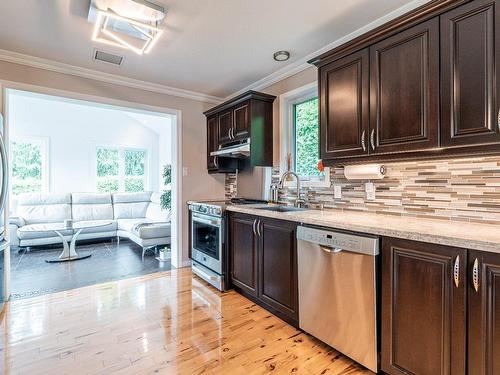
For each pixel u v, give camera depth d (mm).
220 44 2559
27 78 2854
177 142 3832
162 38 2449
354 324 1716
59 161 5957
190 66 3041
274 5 1999
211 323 2297
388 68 1802
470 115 1448
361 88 1957
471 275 1267
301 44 2562
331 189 2666
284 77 3168
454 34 1503
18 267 3818
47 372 1692
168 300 2744
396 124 1761
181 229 3855
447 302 1342
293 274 2180
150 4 1953
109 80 3312
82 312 2475
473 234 1374
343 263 1768
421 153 1664
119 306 2602
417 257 1448
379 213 2268
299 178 3023
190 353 1891
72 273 3572
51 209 5305
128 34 2340
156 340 2043
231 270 2977
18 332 2141
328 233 1850
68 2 1961
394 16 2111
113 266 3883
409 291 1480
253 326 2252
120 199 6090
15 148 5484
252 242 2637
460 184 1822
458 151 1514
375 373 1649
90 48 2641
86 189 6297
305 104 3098
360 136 1966
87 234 5172
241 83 3549
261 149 3205
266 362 1807
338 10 2061
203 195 4062
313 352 1917
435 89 1577
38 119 5703
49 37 2439
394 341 1548
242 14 2102
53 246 5000
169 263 4039
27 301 2709
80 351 1901
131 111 3623
